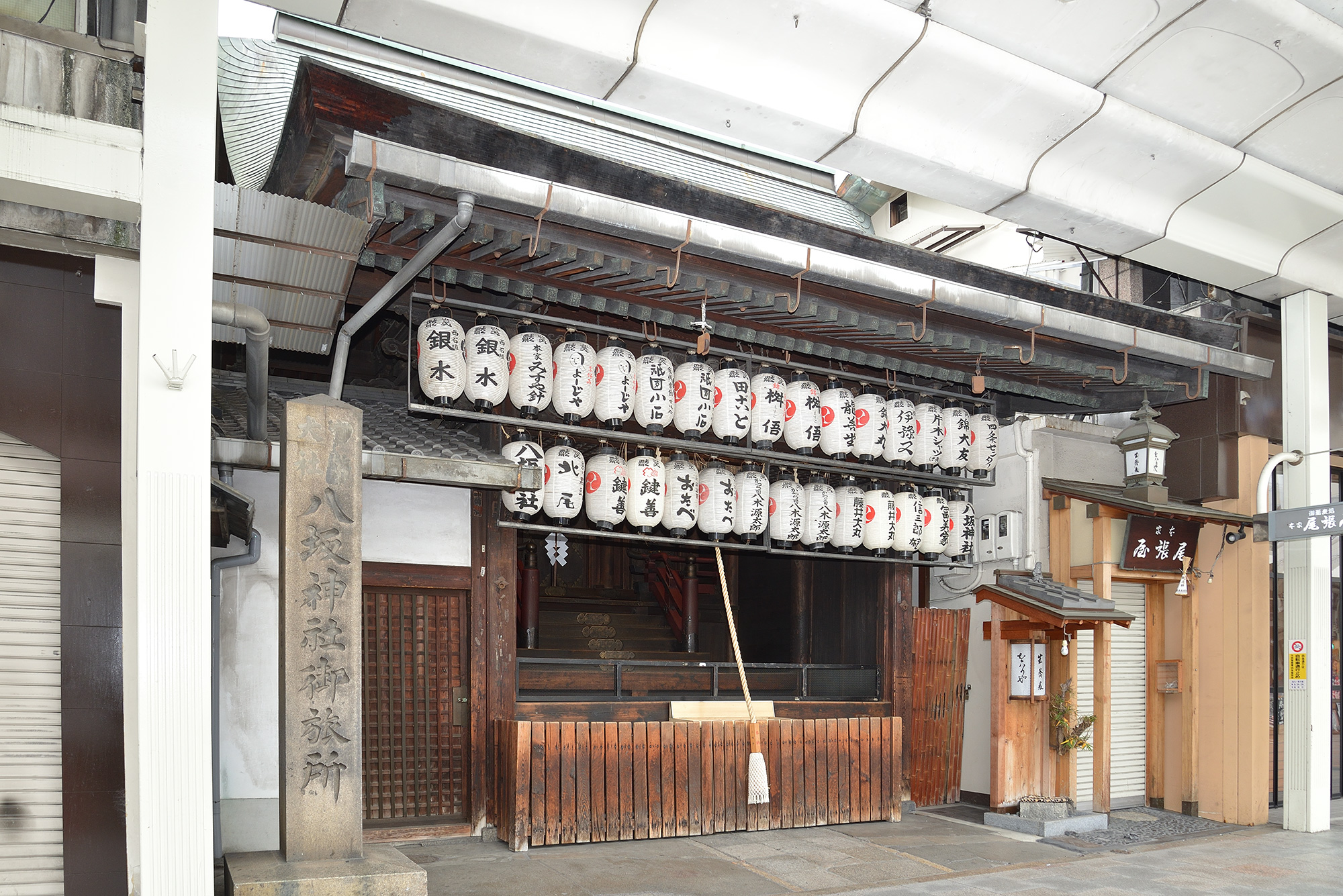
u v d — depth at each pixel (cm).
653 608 1314
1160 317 1040
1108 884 770
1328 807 1023
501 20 628
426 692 844
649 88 709
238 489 759
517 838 804
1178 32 753
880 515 994
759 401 930
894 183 851
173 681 498
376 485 827
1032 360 1005
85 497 586
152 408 507
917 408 1033
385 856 565
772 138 782
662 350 929
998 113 800
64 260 593
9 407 573
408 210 675
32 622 573
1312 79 808
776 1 673
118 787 579
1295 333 1084
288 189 696
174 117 524
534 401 820
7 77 523
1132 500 1031
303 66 616
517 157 681
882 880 765
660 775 878
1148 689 1162
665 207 757
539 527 848
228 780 737
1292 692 1039
